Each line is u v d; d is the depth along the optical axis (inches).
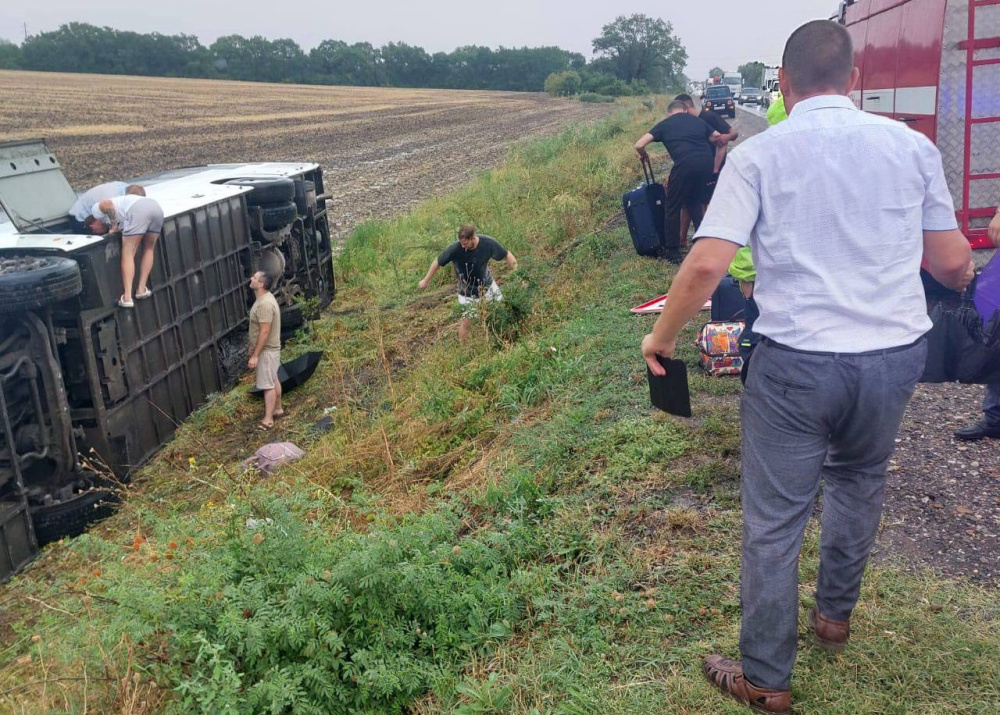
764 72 2342.5
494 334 367.2
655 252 410.0
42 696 143.0
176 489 301.0
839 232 98.1
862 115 102.3
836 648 124.7
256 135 1882.4
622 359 274.1
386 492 245.0
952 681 118.6
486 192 739.4
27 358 265.0
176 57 5162.4
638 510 175.9
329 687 132.4
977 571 145.3
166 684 138.9
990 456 187.0
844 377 98.0
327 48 5920.3
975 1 298.5
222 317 412.2
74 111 2335.1
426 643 145.7
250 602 146.2
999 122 303.4
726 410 218.7
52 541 269.3
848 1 498.9
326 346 447.2
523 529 176.6
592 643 137.5
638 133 1127.0
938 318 152.9
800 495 104.9
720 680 119.0
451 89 6048.2
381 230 676.7
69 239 286.8
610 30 4805.6
